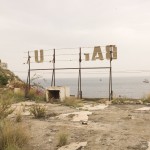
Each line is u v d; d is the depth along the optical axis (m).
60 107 16.06
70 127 10.34
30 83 23.88
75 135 9.20
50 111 14.24
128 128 10.29
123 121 11.59
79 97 21.17
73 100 17.67
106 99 20.03
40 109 12.85
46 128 10.11
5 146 7.56
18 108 14.89
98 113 13.57
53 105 17.11
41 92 22.06
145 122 11.33
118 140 8.64
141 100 18.22
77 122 11.43
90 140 8.66
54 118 12.28
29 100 19.89
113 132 9.62
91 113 13.52
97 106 16.42
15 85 25.94
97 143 8.37
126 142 8.44
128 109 14.95
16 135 8.08
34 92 21.17
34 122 11.17
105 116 12.73
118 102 17.94
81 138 8.86
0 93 20.36
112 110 14.65
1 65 33.38
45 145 8.21
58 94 19.77
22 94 20.98
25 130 8.84
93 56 20.53
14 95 20.27
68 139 8.76
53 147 8.05
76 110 14.71
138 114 13.20
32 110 12.96
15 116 12.16
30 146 8.10
